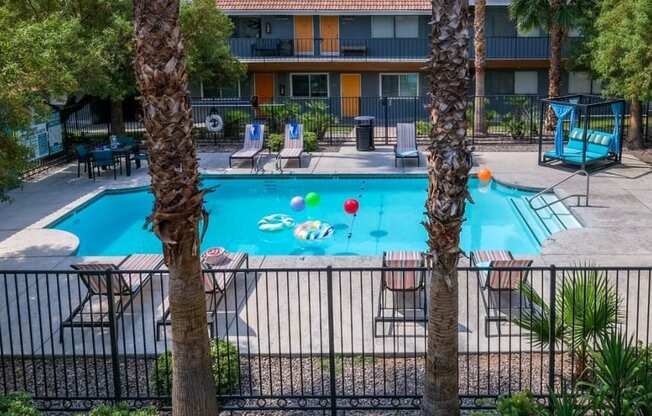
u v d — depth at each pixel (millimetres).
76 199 17938
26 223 15695
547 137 24984
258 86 34312
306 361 8945
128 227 16797
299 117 25797
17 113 10992
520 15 26344
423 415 7133
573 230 14047
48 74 11438
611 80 21500
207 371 7027
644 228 14125
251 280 11664
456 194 6605
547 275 11508
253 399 7922
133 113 33312
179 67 6207
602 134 20109
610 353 6840
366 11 32750
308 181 20469
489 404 7785
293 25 33750
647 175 18812
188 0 25516
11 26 12008
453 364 6969
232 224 16922
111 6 21750
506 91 33844
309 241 15445
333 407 7648
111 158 20156
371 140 23859
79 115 31484
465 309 10258
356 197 19078
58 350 9359
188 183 6438
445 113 6484
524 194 18266
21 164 11781
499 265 10242
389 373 8570
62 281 11812
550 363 7645
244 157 21094
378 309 9664
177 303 6801
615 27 20328
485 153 22750
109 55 21234
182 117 6301
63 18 19625
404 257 11320
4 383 8062
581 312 7582
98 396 7980
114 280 10070
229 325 9953
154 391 8180
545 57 32312
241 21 33906
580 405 6809
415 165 21203
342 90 34062
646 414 6582
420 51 33188
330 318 7605
